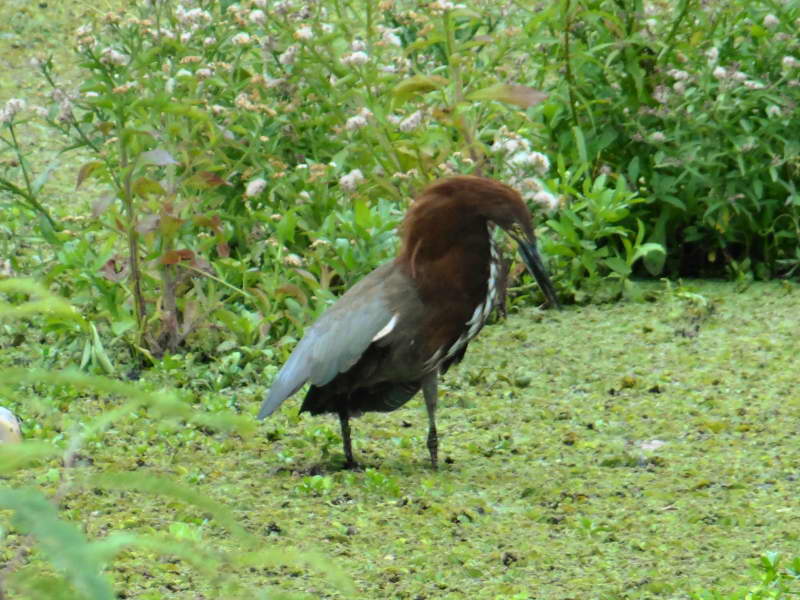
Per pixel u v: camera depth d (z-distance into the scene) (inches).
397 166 487.5
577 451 372.8
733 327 487.8
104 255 448.5
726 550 295.7
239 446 377.7
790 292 527.2
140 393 122.6
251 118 491.8
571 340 477.7
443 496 332.5
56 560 94.5
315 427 393.7
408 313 330.0
